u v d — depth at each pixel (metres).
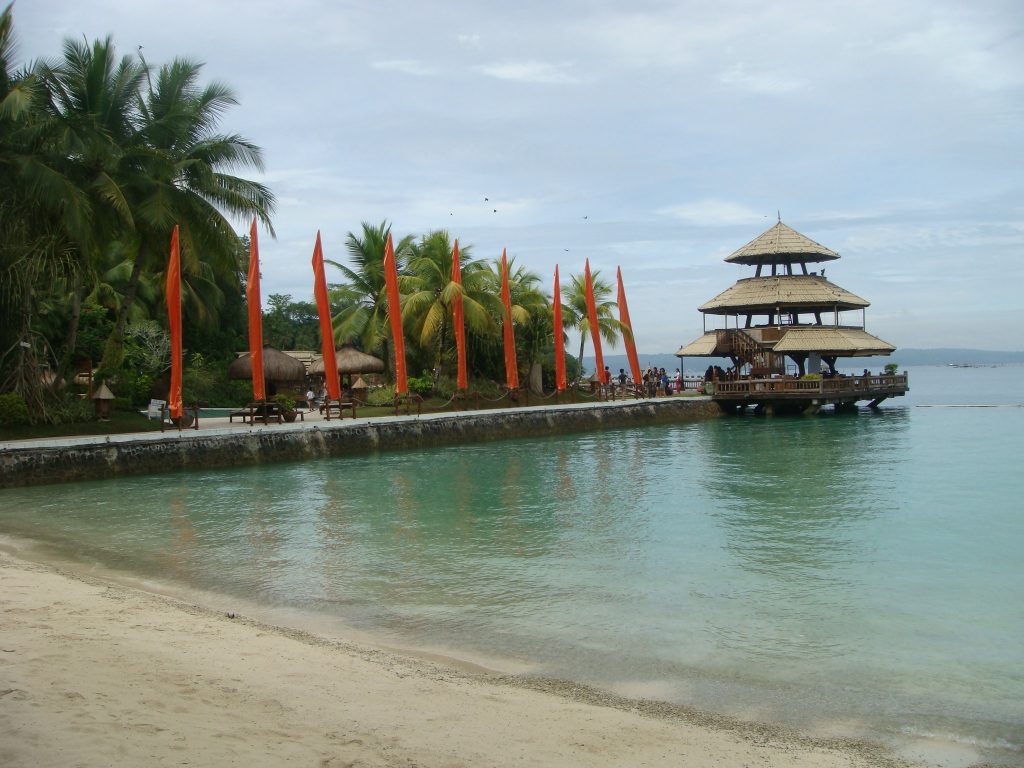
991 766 6.76
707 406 52.41
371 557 14.98
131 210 31.16
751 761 6.56
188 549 15.66
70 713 6.56
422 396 45.97
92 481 24.97
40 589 11.52
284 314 80.50
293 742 6.35
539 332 55.16
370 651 9.41
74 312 32.72
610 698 8.14
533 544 16.09
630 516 19.11
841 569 14.05
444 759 6.21
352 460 30.73
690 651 9.82
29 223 29.02
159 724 6.49
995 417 51.31
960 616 11.34
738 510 19.83
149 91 32.84
